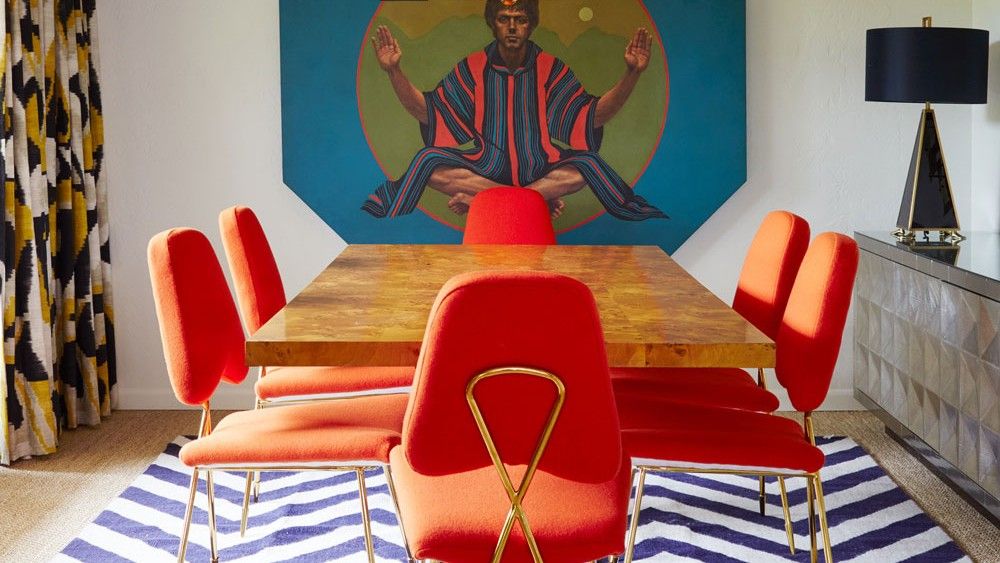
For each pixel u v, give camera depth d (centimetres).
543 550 203
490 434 193
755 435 255
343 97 461
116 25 460
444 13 457
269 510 352
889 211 469
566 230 468
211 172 469
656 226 467
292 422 264
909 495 364
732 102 459
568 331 185
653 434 253
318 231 473
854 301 461
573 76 459
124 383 479
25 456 404
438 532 204
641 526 336
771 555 314
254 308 313
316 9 456
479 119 461
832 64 462
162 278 246
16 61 389
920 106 463
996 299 306
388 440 249
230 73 464
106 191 457
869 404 427
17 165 394
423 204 466
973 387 324
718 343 223
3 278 385
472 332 184
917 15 459
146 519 342
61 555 313
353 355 226
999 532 331
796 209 470
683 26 456
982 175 451
